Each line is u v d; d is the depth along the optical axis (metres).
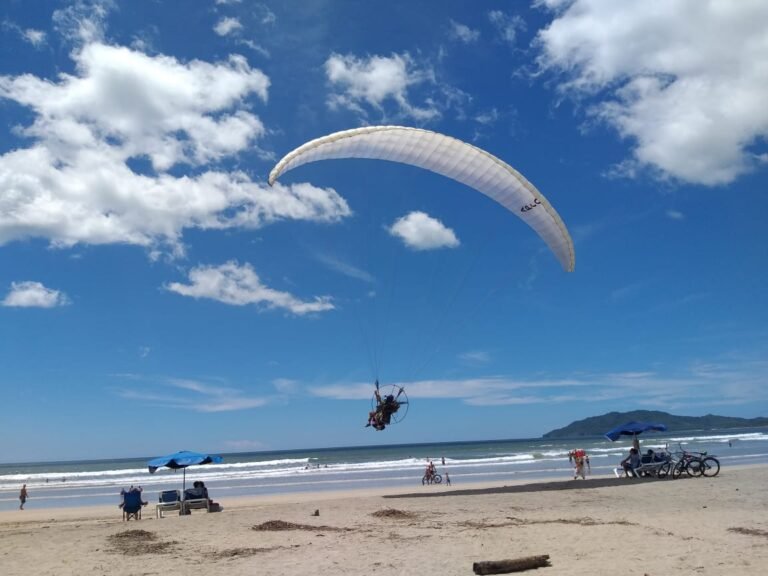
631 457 23.14
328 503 18.17
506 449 107.62
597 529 10.95
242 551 9.90
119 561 9.41
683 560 8.19
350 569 8.28
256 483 39.59
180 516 17.66
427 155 16.92
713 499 15.40
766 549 8.79
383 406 15.41
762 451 52.78
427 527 11.91
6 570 9.09
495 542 9.97
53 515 23.48
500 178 17.08
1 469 118.00
